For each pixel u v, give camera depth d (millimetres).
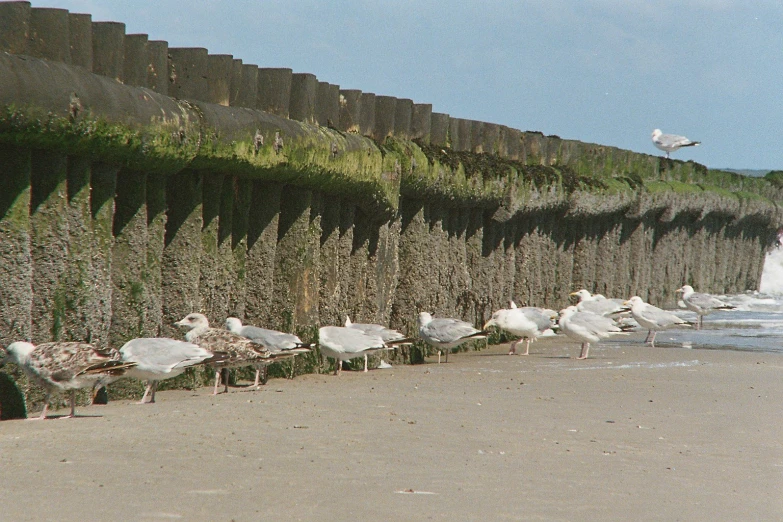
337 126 29656
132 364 18719
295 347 24281
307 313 27219
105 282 20156
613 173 55000
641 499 12320
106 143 18953
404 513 11328
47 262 18531
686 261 67188
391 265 32188
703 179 70750
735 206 71875
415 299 33688
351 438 15727
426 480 12938
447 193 34531
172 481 12445
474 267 38844
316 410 18781
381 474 13195
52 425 16844
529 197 41500
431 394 22031
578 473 13664
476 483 12844
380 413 18562
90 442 14867
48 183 18516
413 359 33094
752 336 43000
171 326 22922
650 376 26453
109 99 18812
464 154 37125
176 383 23453
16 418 18172
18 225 17688
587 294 43688
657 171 63094
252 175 24500
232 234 25328
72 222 19188
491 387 23750
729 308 47531
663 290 63500
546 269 46125
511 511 11539
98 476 12617
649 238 60188
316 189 27141
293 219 26812
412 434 16297
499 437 16344
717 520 11492
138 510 11125
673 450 15656
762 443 16469
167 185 23109
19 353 17641
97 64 20266
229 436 15594
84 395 20141
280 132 24672
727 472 14086
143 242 21500
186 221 23078
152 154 20297
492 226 39969
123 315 21203
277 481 12609
